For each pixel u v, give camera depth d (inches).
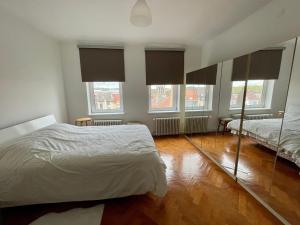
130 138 83.7
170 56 148.3
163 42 139.9
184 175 90.7
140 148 70.6
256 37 87.2
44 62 113.2
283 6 71.0
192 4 78.7
